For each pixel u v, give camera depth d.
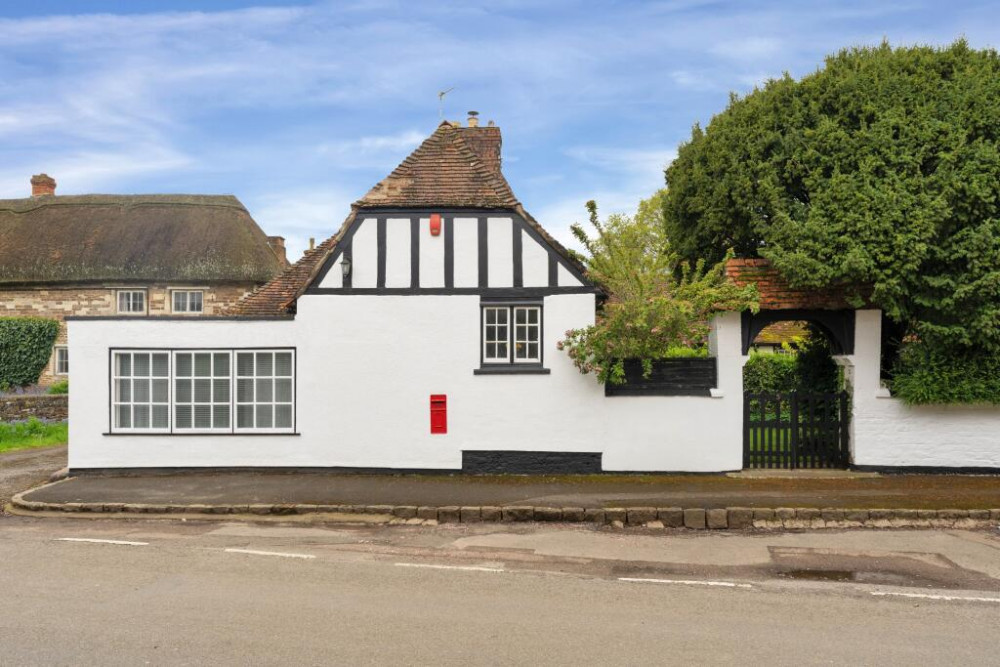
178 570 7.50
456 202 13.41
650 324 12.70
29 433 19.48
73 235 30.84
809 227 12.06
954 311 11.93
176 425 13.48
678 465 13.09
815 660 5.18
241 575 7.32
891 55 14.20
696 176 15.60
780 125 14.20
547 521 10.21
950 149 12.02
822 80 14.21
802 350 16.28
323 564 7.81
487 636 5.61
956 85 12.63
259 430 13.41
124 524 10.05
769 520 10.04
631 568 7.78
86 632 5.62
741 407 13.20
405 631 5.70
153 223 31.30
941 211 11.43
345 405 13.40
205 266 29.55
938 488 11.61
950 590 7.01
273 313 17.47
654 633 5.70
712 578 7.39
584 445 13.20
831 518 10.05
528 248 13.38
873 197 11.83
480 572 7.54
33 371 27.33
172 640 5.46
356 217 13.52
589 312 13.21
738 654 5.28
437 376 13.36
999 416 12.81
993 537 9.24
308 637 5.55
